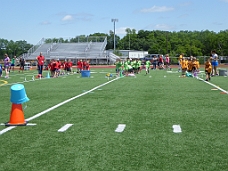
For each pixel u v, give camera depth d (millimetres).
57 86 12688
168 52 72000
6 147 4293
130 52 59656
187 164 3605
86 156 3902
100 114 6555
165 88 11641
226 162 3660
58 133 5008
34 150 4156
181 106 7496
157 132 5039
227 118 6082
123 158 3820
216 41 64062
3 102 8289
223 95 9438
